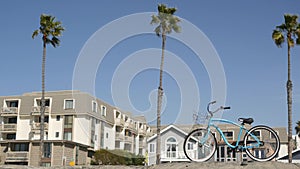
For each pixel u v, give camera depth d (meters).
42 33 28.55
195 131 8.76
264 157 8.57
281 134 42.34
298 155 28.25
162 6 23.58
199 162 8.27
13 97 40.81
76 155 35.88
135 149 34.28
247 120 8.74
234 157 8.80
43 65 28.44
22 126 39.97
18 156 36.16
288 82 23.58
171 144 29.02
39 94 39.97
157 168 8.27
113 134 35.75
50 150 35.03
